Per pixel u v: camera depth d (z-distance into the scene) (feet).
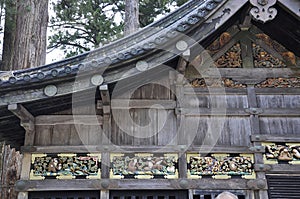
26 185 16.71
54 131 17.83
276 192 17.16
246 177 17.30
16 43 29.63
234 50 19.42
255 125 18.12
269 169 17.37
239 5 16.60
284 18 18.08
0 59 39.40
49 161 17.24
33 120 17.74
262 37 19.71
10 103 15.52
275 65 19.27
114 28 42.63
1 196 29.84
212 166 17.39
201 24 16.40
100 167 17.19
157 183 16.93
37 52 29.32
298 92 18.83
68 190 16.88
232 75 18.99
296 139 17.89
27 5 29.84
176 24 17.34
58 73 15.34
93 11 43.27
